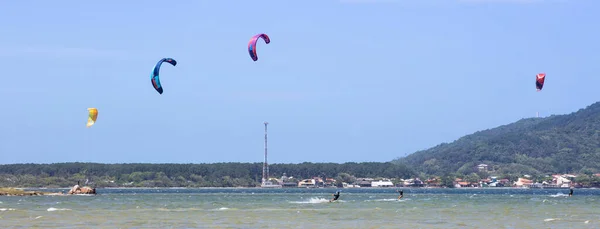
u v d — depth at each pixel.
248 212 199.75
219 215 186.25
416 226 151.12
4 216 182.75
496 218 174.75
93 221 165.12
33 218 175.50
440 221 164.62
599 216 181.75
